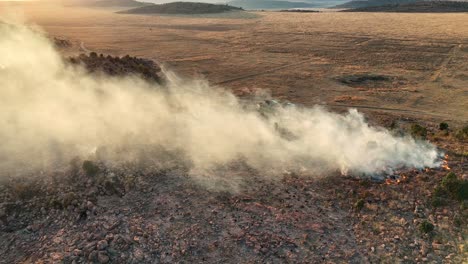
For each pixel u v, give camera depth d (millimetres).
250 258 13180
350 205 16719
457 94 43594
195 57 66812
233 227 14859
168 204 16172
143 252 13148
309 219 15617
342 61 64375
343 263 13016
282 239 14203
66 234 13953
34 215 14938
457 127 31266
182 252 13297
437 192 16891
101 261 12445
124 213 15344
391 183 18344
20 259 12750
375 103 39281
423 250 13578
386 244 14008
